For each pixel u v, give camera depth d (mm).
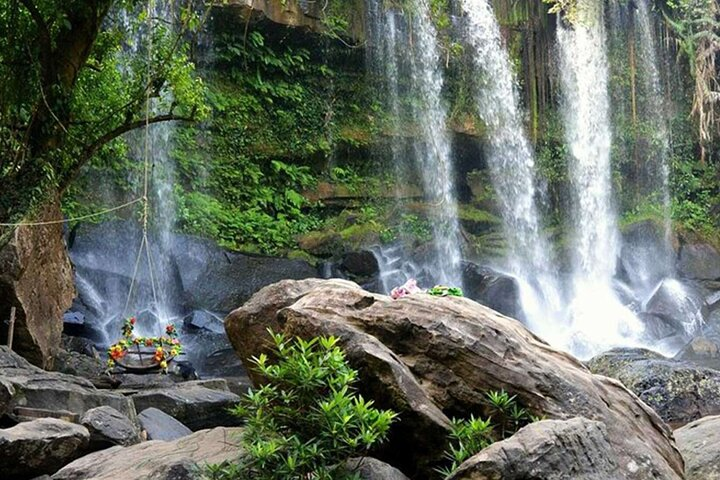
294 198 19391
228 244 17953
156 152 18109
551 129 22781
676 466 4422
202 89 13492
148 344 10055
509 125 22328
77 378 7961
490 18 22469
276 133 20109
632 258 22344
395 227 20312
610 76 23734
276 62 19844
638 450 4129
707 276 21609
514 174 22203
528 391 4246
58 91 10766
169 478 4238
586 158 23031
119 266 16484
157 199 17812
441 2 21953
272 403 4008
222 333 15000
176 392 8773
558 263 21797
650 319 18766
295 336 4469
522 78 22781
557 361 4566
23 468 5379
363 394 4234
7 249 9312
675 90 24234
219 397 8961
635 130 23641
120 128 11531
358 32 20703
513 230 21703
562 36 23062
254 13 18984
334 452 3830
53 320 10492
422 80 21719
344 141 20703
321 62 20734
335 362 3967
